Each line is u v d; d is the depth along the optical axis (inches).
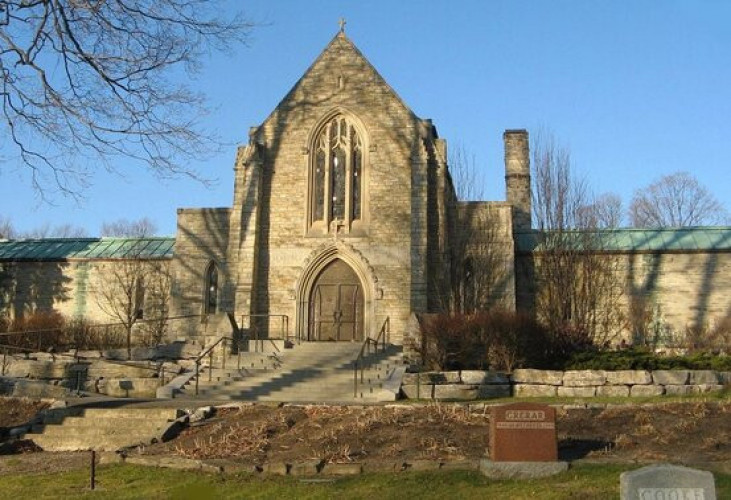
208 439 605.6
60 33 629.6
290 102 1380.4
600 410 642.2
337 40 1393.9
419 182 1274.6
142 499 462.9
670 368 847.1
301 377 977.5
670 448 529.7
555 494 424.8
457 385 826.2
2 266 1594.5
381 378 946.7
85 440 645.9
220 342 1091.9
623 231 1407.5
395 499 439.2
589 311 1290.6
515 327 910.4
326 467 504.7
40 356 1117.1
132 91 652.7
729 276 1298.0
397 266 1282.0
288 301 1304.1
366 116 1346.0
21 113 637.9
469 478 470.3
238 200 1349.7
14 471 558.3
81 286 1550.2
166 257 1529.3
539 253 1338.6
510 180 1546.5
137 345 1387.8
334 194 1343.5
